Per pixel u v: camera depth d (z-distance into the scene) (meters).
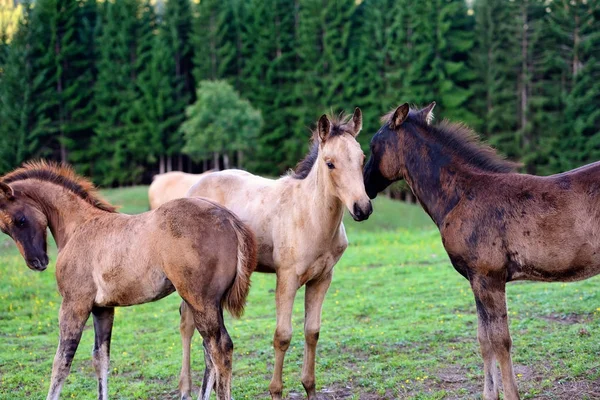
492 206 4.98
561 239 4.71
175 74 51.25
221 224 5.02
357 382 6.29
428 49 41.88
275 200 5.88
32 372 7.27
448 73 42.38
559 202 4.76
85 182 5.86
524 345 6.82
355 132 5.57
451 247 5.15
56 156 49.25
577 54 38.47
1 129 46.38
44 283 12.53
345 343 7.62
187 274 4.92
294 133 47.72
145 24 50.09
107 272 5.21
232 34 50.84
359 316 9.19
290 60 49.56
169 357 7.69
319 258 5.63
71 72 49.75
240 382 6.51
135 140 47.56
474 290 5.05
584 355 6.21
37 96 47.25
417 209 32.06
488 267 4.94
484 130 42.66
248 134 41.84
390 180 5.72
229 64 50.28
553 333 7.12
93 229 5.45
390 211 30.62
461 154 5.35
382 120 5.85
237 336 8.40
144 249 5.07
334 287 11.52
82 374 7.22
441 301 9.68
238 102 42.03
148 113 48.00
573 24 38.38
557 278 4.88
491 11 41.72
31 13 47.38
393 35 43.94
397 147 5.54
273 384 5.66
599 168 4.79
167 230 4.99
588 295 8.69
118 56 49.22
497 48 42.00
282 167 48.56
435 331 7.80
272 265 5.83
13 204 5.60
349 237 19.47
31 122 47.59
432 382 6.09
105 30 48.78
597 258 4.67
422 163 5.42
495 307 4.93
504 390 4.85
